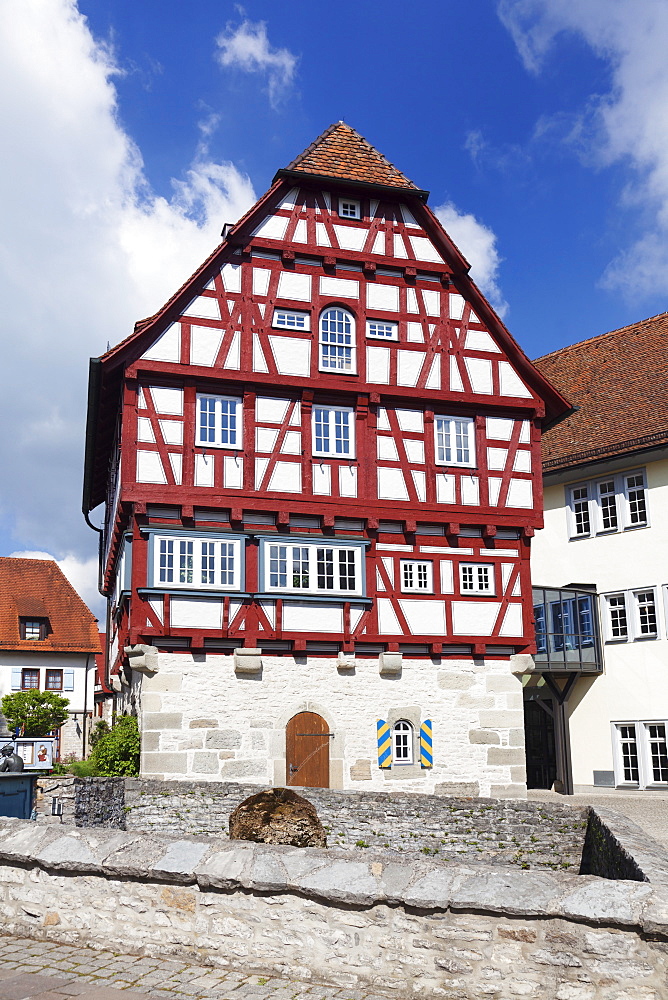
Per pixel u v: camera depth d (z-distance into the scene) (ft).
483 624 64.85
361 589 62.34
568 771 78.64
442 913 17.95
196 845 21.66
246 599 59.31
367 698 61.57
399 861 19.51
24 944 22.24
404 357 65.87
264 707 59.11
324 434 63.36
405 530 63.93
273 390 62.44
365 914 18.80
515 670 64.80
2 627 138.62
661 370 87.97
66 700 119.34
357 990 18.45
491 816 37.96
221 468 60.23
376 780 60.75
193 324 61.16
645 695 78.64
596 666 81.20
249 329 62.34
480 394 67.26
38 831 24.07
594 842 30.45
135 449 58.65
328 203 65.72
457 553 65.26
